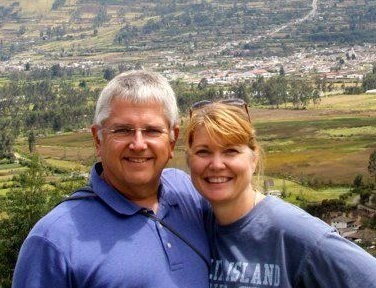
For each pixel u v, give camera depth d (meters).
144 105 1.31
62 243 1.22
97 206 1.28
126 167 1.32
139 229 1.28
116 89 1.32
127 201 1.29
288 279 1.26
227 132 1.31
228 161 1.32
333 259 1.24
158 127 1.32
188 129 1.35
